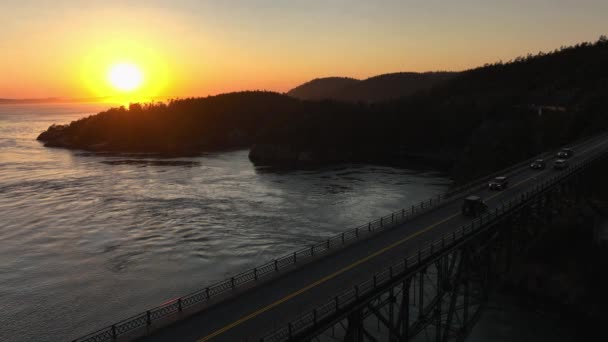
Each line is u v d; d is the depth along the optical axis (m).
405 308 29.94
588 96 123.50
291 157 177.38
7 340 43.62
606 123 98.75
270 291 28.06
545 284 47.12
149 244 70.31
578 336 41.56
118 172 141.25
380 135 197.38
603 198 64.50
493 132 122.38
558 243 50.03
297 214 87.06
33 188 113.19
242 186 117.81
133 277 57.62
